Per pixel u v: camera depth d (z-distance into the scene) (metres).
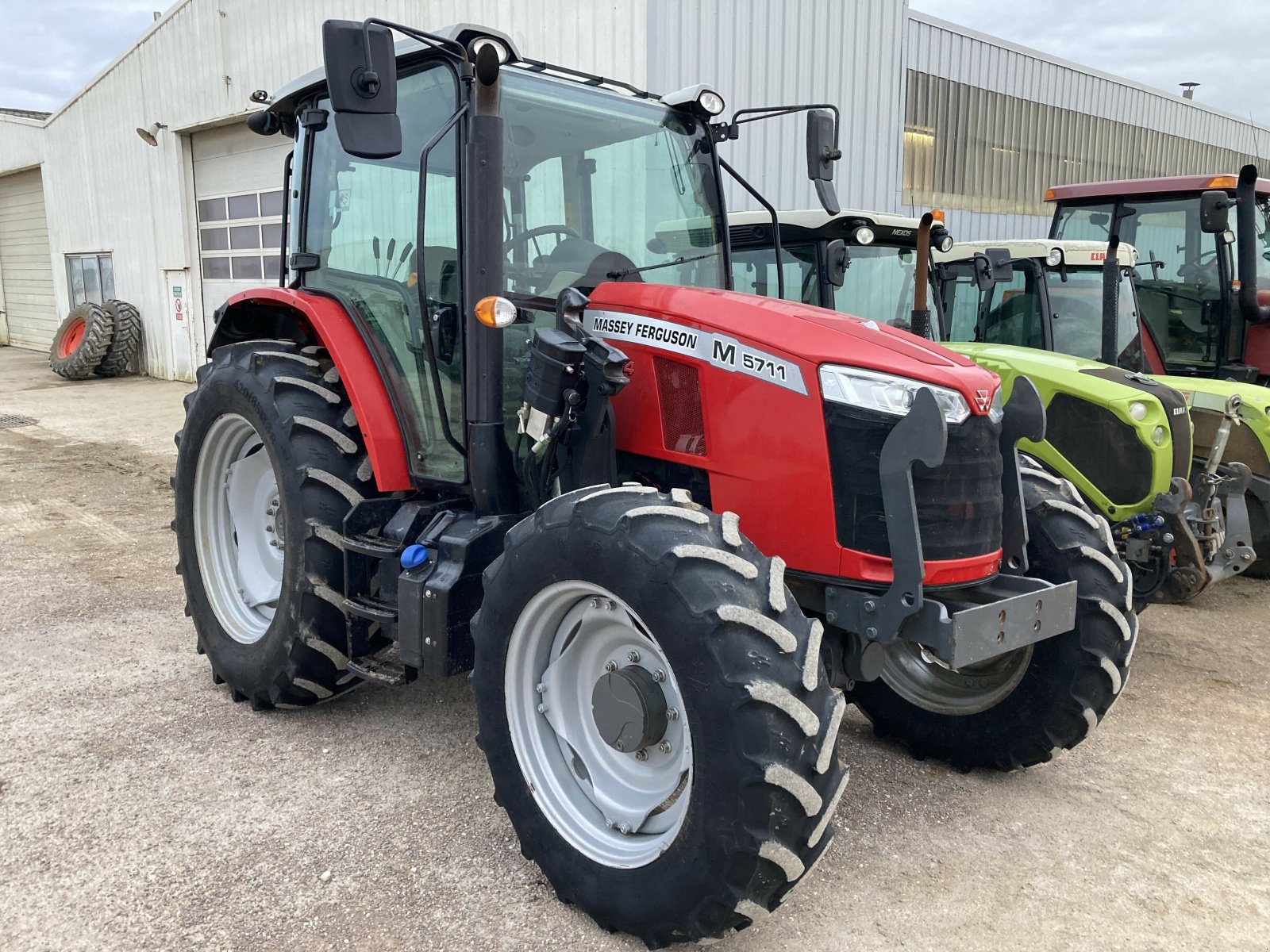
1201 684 3.81
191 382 13.06
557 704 2.35
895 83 9.86
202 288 13.02
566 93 2.85
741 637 1.89
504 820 2.58
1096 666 2.69
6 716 3.13
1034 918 2.24
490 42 2.42
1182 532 3.97
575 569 2.12
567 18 7.86
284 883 2.27
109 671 3.52
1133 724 3.41
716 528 2.05
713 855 1.90
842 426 2.21
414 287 2.84
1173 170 14.87
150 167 13.20
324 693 3.08
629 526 2.04
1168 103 14.38
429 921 2.15
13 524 5.64
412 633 2.59
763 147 8.46
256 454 3.37
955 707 2.96
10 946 2.03
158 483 6.82
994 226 11.86
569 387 2.46
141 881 2.26
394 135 2.24
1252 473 4.86
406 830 2.52
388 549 2.81
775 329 2.33
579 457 2.53
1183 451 4.11
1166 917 2.26
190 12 11.87
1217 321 5.77
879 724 3.16
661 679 2.18
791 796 1.86
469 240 2.50
